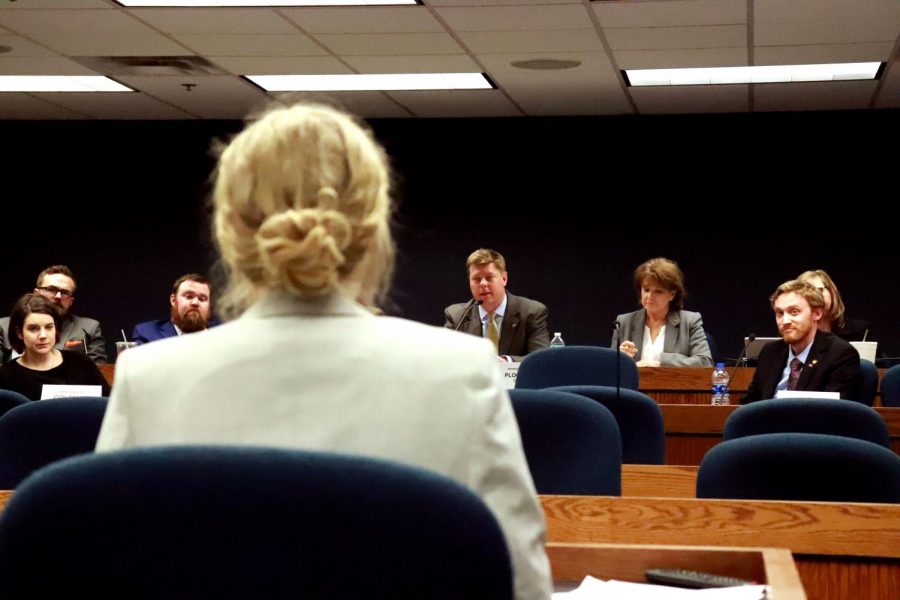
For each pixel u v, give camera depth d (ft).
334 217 3.91
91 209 39.68
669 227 37.24
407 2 23.93
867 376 19.10
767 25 25.49
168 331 25.68
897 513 8.70
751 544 8.86
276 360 3.93
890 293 35.86
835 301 23.35
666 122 37.22
